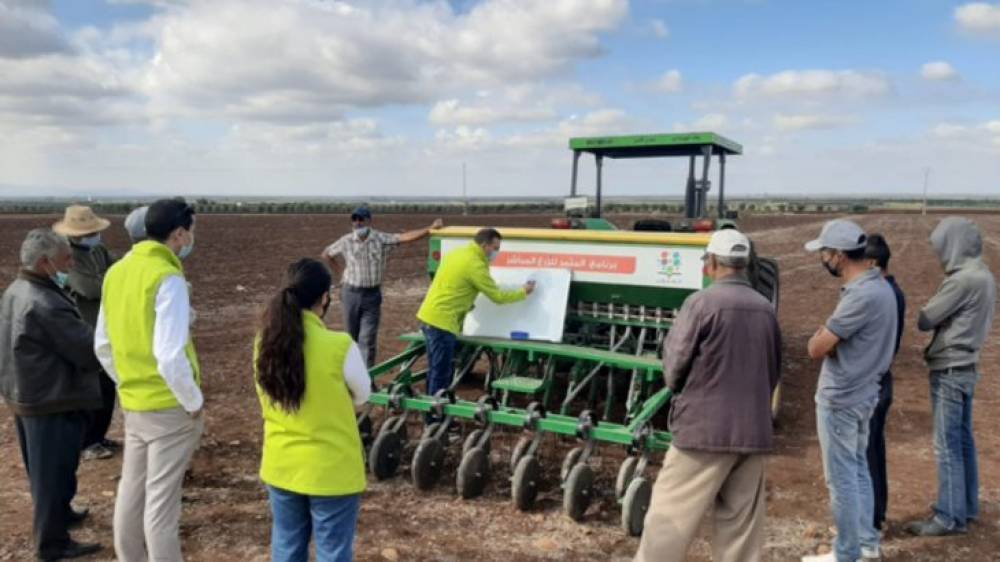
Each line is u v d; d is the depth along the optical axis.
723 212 9.06
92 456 5.91
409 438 6.62
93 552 4.45
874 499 4.71
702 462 3.70
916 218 57.00
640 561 3.85
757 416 3.65
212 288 15.27
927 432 7.05
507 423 5.41
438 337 6.18
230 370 8.77
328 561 3.33
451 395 5.74
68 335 4.09
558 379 8.01
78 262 5.62
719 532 3.84
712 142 8.05
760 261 8.04
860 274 4.08
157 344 3.56
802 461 6.29
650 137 8.27
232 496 5.32
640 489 4.82
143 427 3.74
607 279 6.69
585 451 5.20
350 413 3.35
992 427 7.11
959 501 4.83
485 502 5.36
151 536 3.78
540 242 6.96
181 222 3.82
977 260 4.62
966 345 4.64
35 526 4.29
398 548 4.61
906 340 11.20
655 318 6.69
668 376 3.76
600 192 9.11
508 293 6.43
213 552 4.51
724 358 3.62
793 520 5.14
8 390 4.17
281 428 3.30
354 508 3.39
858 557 4.19
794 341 11.26
